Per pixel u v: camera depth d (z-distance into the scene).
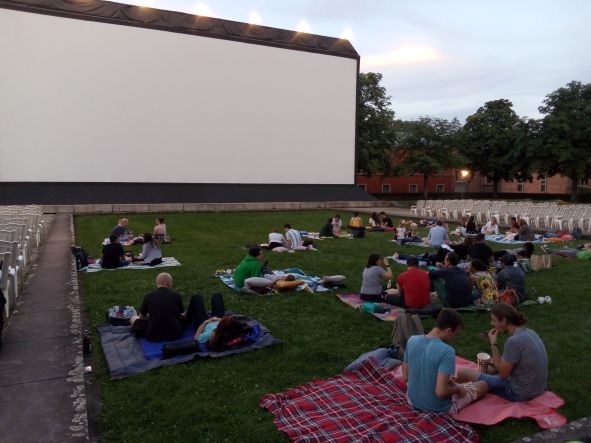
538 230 17.98
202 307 5.75
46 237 14.54
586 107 37.41
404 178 47.97
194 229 18.16
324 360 5.05
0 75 24.33
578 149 37.44
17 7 24.44
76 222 19.83
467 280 6.96
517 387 4.01
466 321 6.39
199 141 29.62
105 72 26.77
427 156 39.78
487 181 52.62
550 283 8.88
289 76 32.28
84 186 26.48
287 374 4.65
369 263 7.49
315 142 33.56
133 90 27.56
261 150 31.66
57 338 5.26
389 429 3.48
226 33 30.17
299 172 33.09
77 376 4.23
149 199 27.28
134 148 27.78
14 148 24.81
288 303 7.29
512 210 20.69
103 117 26.84
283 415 3.78
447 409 3.76
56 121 25.69
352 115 34.91
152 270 9.80
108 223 19.56
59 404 3.71
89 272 9.54
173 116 28.78
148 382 4.38
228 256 11.73
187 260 11.09
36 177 25.41
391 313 6.68
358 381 4.41
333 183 34.44
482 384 4.07
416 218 22.89
